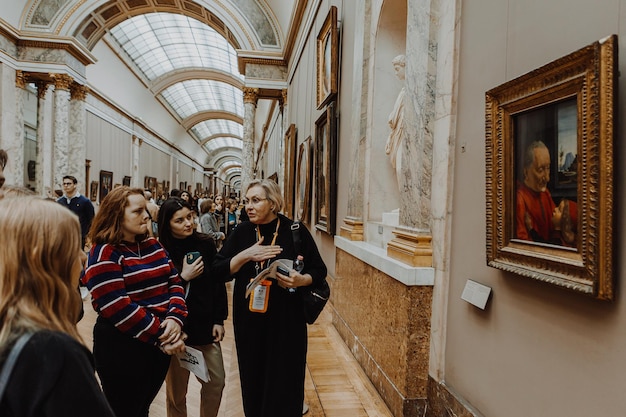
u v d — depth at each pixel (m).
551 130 1.80
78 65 15.94
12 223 1.01
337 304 5.61
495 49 2.38
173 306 2.29
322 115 7.22
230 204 12.86
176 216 2.69
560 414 1.78
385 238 4.23
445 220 2.91
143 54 24.33
